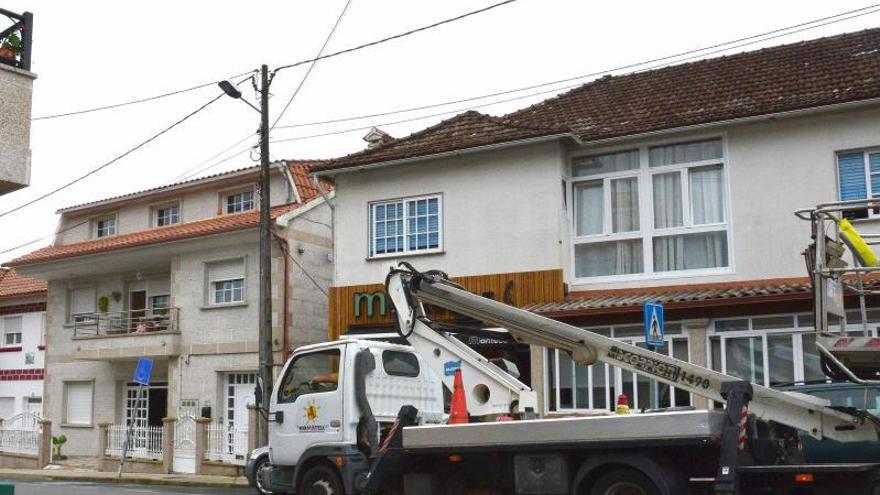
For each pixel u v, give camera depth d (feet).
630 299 58.29
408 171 70.44
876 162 56.13
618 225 63.62
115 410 94.48
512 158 66.39
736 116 58.44
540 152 65.31
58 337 100.73
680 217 61.52
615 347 33.27
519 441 30.81
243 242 83.87
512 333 35.70
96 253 91.56
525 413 34.50
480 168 67.56
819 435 28.76
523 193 65.51
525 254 64.85
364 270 71.15
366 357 39.29
